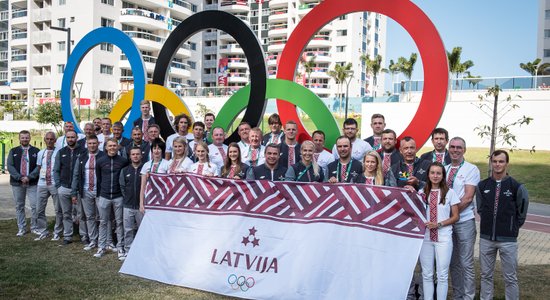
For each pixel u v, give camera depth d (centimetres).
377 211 515
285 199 565
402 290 480
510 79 2420
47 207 1165
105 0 4425
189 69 5256
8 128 3791
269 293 528
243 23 862
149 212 646
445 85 671
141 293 549
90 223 750
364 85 6338
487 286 515
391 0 714
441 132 560
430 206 498
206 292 559
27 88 4669
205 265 575
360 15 6112
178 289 568
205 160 667
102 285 574
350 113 3406
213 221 596
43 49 4650
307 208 551
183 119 812
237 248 568
